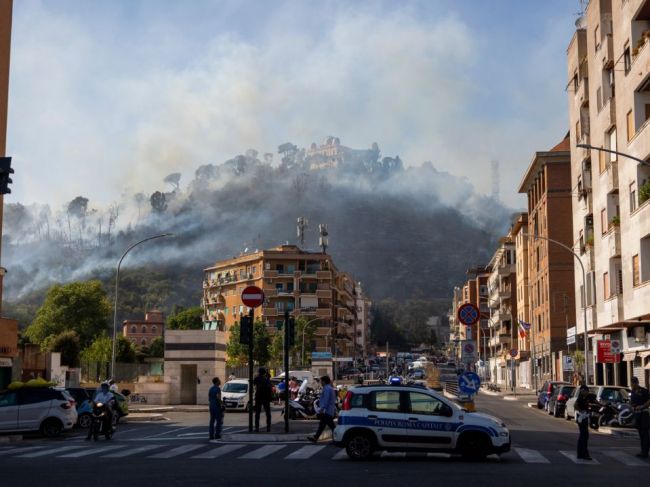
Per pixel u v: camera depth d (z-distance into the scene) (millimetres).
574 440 26172
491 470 16469
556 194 75312
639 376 44781
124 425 33656
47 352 50844
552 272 74625
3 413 27734
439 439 18516
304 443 23578
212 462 18016
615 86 45469
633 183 42156
